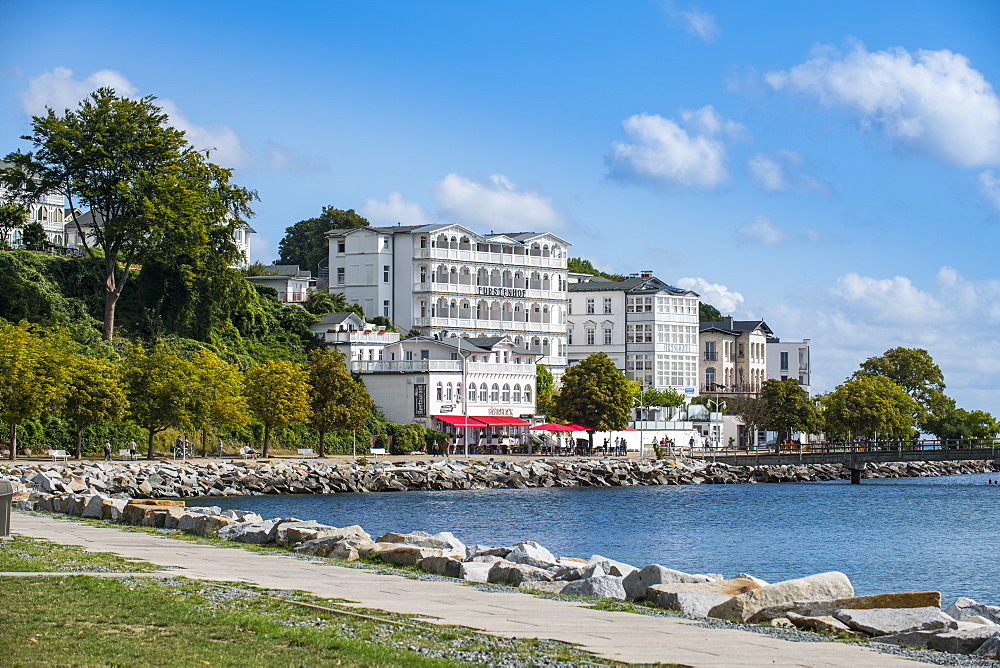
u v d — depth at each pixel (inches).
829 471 6678.2
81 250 6525.6
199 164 5910.4
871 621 1116.5
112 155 5511.8
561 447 6451.8
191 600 1094.4
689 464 6176.2
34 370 4195.4
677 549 2901.1
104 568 1341.0
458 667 831.7
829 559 2751.0
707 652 924.6
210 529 1886.1
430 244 7495.1
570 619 1089.4
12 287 5556.1
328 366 5472.4
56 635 901.8
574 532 3282.5
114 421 4884.4
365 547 1638.8
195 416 4702.3
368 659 844.0
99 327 5792.3
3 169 5511.8
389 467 5036.9
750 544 3053.6
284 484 4515.3
